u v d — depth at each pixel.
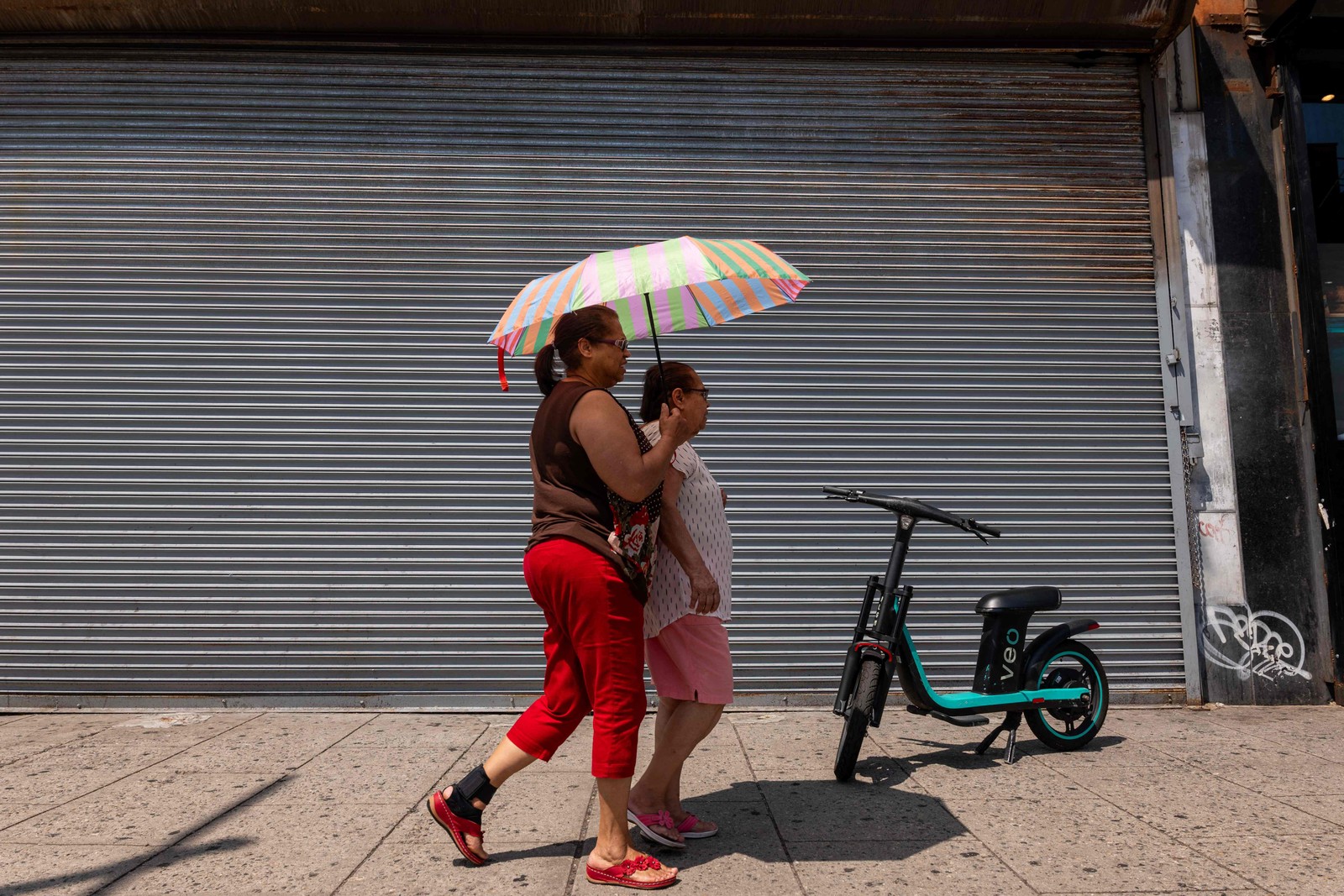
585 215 5.19
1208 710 4.88
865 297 5.20
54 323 5.00
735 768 3.78
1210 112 5.32
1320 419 5.08
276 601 4.93
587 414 2.58
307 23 4.98
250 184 5.11
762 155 5.25
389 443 5.03
